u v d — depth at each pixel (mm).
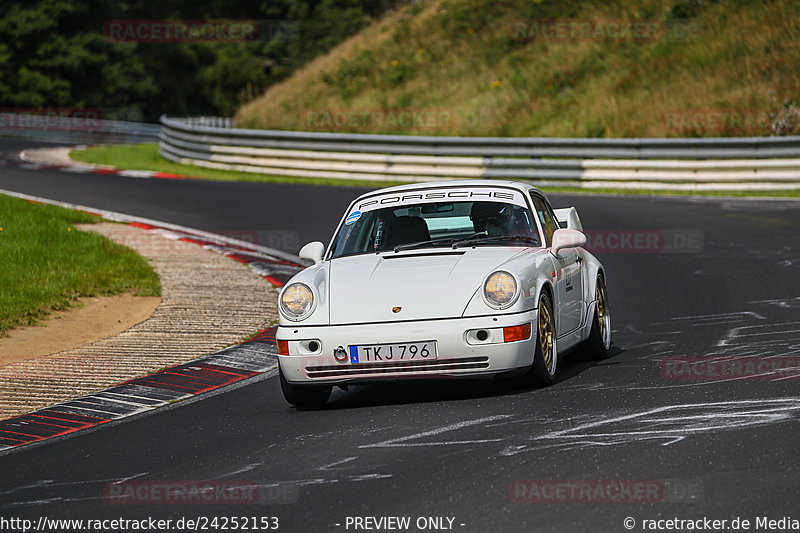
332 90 122750
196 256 52656
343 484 17406
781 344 28484
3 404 27562
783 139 71812
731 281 40906
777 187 71375
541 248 26781
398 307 23609
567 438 19312
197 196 75938
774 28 96438
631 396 22797
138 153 120062
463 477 17203
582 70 104125
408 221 27531
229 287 44531
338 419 23062
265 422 23594
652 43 104250
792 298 36406
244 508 16531
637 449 18188
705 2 106562
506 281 23594
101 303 41125
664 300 38312
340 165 89312
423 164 85375
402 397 25359
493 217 27484
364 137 88125
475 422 21297
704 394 22516
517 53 113375
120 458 21250
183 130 103688
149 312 40062
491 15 125312
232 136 96625
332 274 25438
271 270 49031
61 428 24984
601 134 91938
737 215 59062
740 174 72688
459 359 23250
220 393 27812
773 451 17531
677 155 75250
